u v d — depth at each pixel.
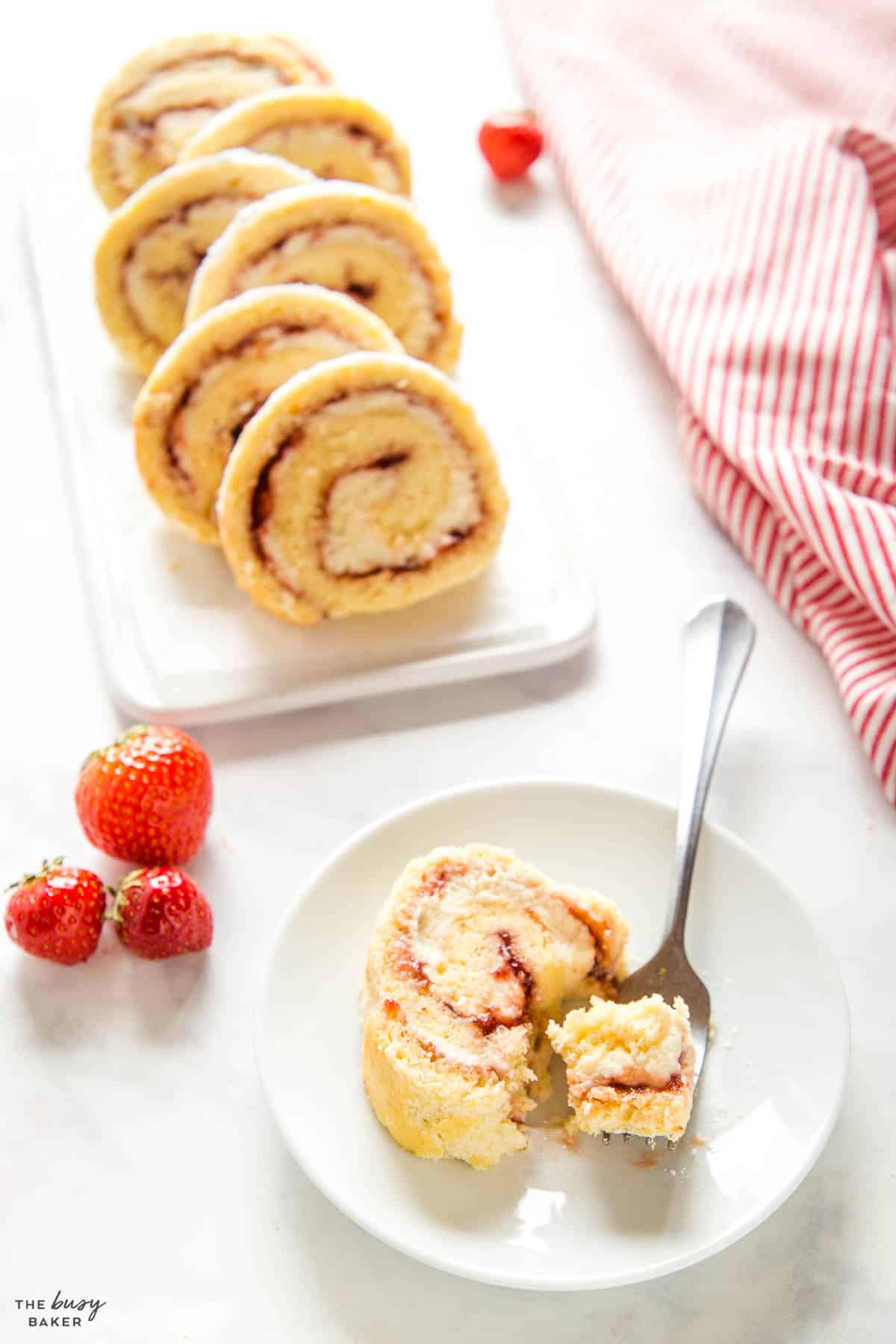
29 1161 0.71
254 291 0.85
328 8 1.22
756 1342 0.67
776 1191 0.67
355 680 0.83
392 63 1.17
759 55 1.07
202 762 0.77
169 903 0.73
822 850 0.78
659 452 0.94
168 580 0.86
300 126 0.95
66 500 0.91
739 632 0.80
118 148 0.98
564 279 1.03
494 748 0.82
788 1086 0.70
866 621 0.84
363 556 0.84
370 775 0.81
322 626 0.85
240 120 0.94
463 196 1.08
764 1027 0.72
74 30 1.19
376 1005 0.70
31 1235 0.69
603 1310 0.68
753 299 0.93
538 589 0.86
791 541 0.86
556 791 0.76
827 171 0.97
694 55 1.08
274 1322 0.67
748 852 0.75
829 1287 0.68
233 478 0.82
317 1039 0.71
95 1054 0.73
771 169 0.98
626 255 0.99
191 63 0.98
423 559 0.85
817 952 0.72
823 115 1.04
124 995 0.74
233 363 0.85
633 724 0.83
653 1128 0.68
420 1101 0.68
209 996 0.74
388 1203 0.68
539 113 1.09
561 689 0.84
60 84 1.15
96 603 0.86
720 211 0.98
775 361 0.90
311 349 0.86
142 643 0.84
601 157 1.05
